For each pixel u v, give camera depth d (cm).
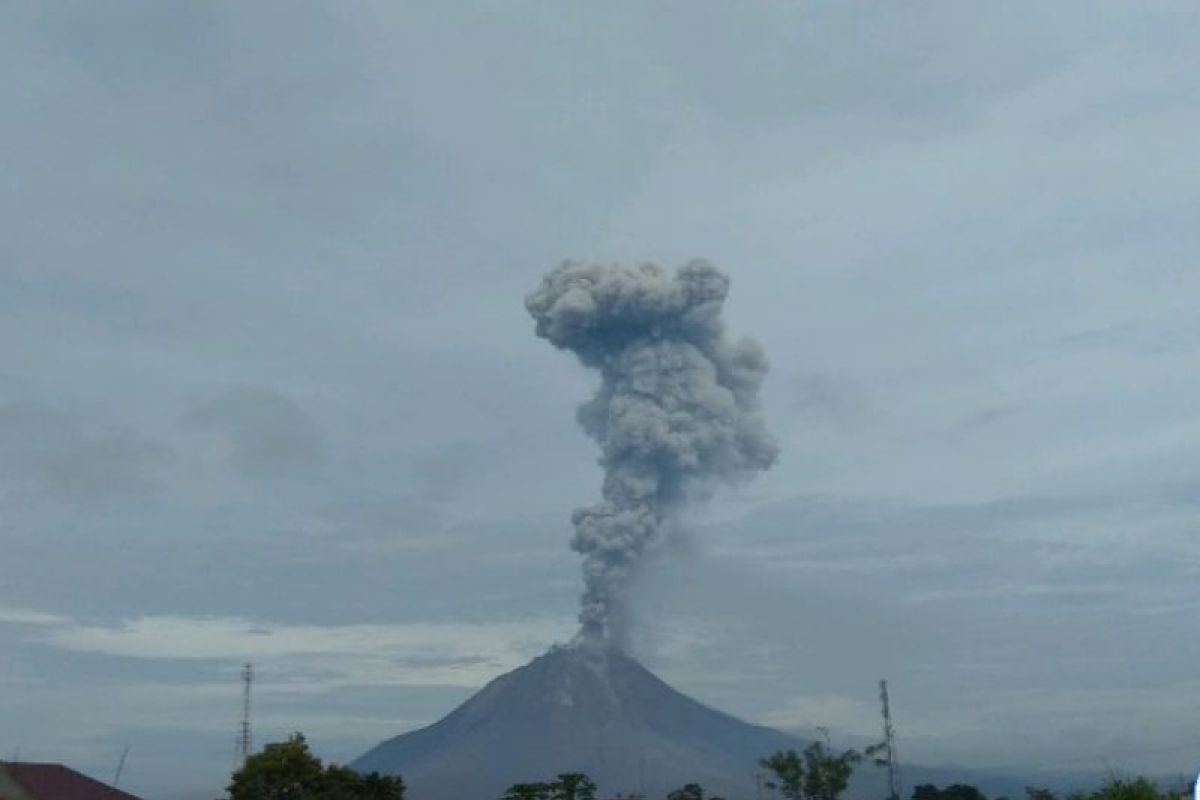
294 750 6662
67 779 6531
